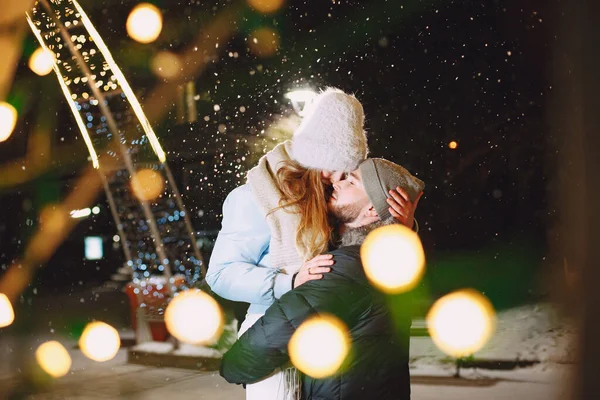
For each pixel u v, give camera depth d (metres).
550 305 9.73
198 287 8.86
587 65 6.85
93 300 14.63
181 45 7.30
